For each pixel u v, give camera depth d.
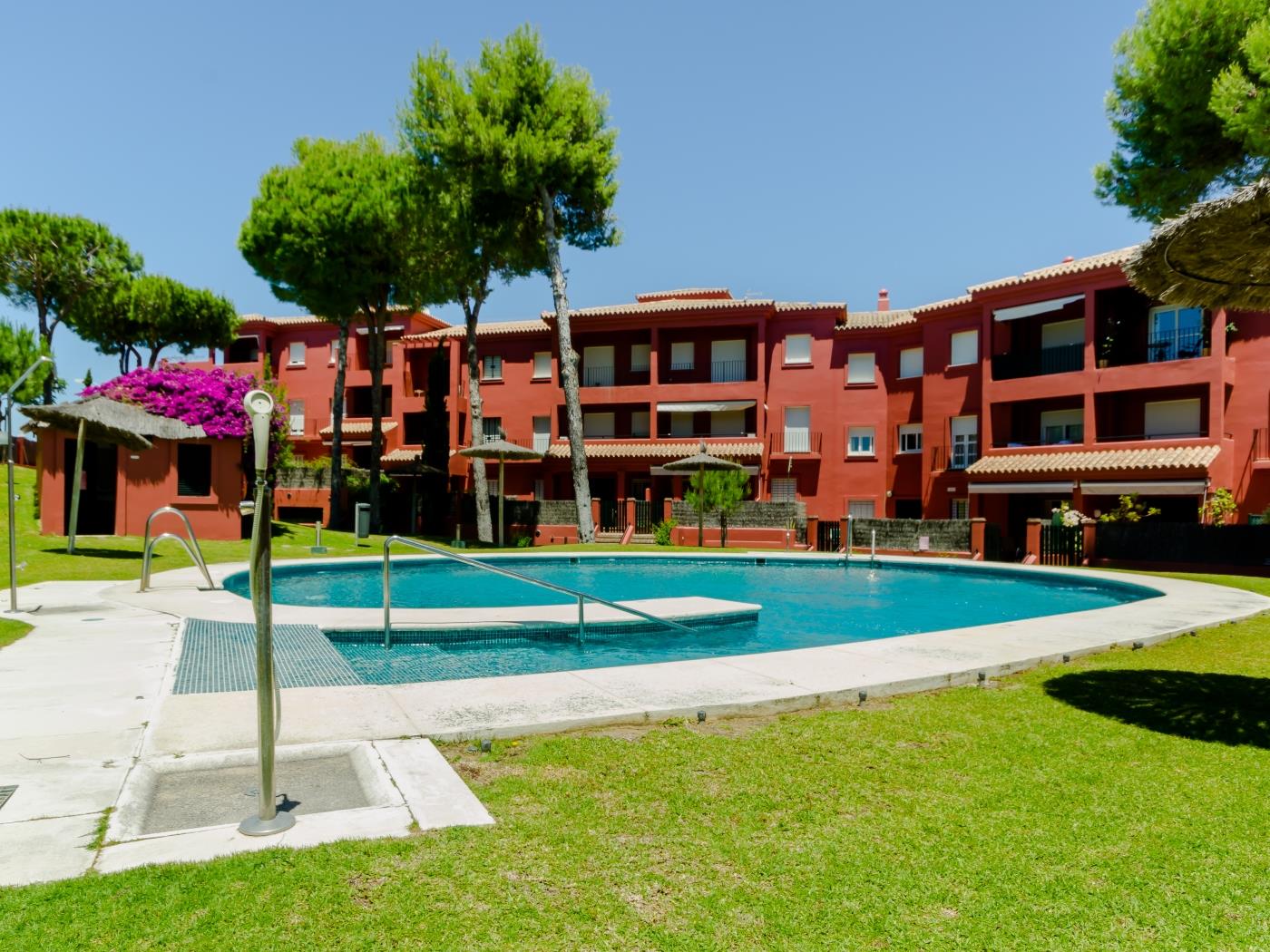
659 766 3.71
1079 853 2.76
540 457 23.81
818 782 3.50
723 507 23.30
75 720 4.25
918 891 2.48
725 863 2.67
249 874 2.50
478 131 22.47
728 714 4.71
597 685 5.25
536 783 3.46
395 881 2.49
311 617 8.26
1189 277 5.33
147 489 17.91
